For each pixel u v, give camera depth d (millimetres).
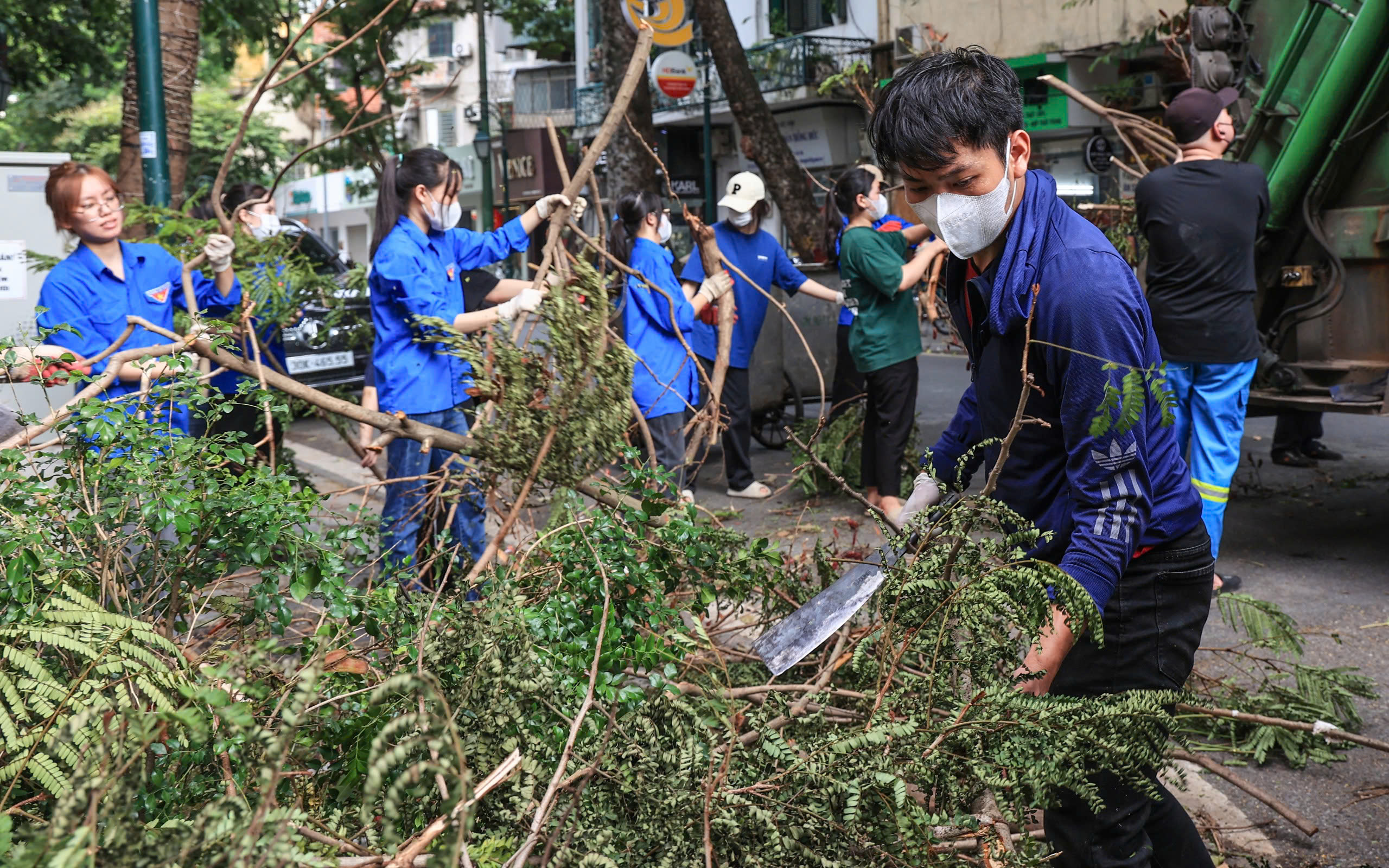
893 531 2773
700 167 32812
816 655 2854
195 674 1986
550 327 2139
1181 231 4832
